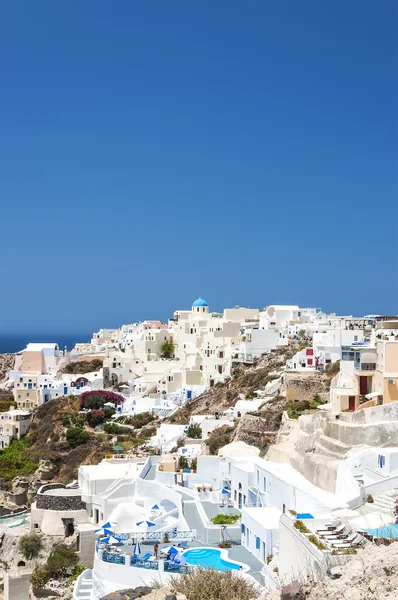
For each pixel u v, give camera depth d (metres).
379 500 45.12
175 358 187.12
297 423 72.00
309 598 27.48
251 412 89.50
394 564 26.19
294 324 170.00
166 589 36.84
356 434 55.53
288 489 51.69
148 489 70.12
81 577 58.41
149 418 141.25
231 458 68.88
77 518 72.19
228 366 153.62
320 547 33.06
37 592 64.19
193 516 61.50
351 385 83.12
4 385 192.62
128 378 179.75
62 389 171.00
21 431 151.50
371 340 92.81
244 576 42.94
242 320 199.12
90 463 119.62
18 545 73.56
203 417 115.56
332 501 45.38
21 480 118.00
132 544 54.44
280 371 128.38
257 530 49.41
